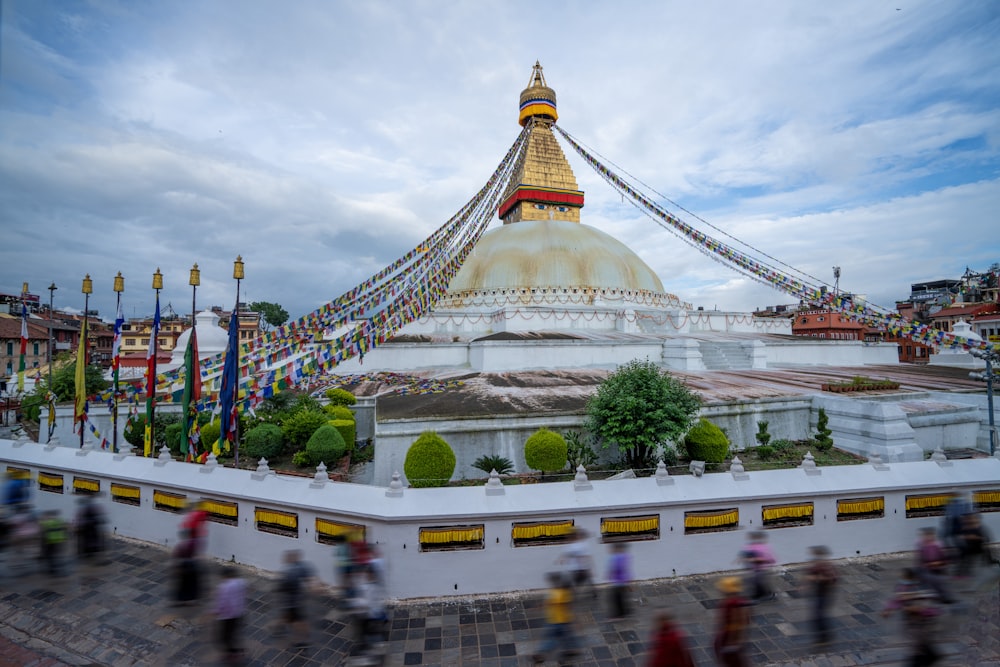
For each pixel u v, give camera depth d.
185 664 7.17
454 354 27.39
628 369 14.73
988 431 17.34
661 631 5.99
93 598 8.84
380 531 9.06
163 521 11.04
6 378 38.94
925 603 7.67
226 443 13.44
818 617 7.79
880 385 19.64
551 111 42.12
